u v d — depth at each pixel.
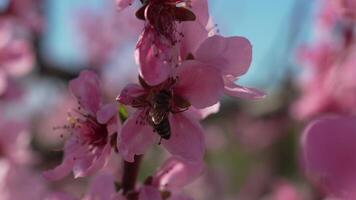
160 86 0.22
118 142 0.21
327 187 0.14
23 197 0.49
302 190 0.61
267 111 0.78
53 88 0.82
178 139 0.22
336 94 0.50
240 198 0.91
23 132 0.51
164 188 0.24
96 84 0.23
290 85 0.65
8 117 0.53
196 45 0.22
